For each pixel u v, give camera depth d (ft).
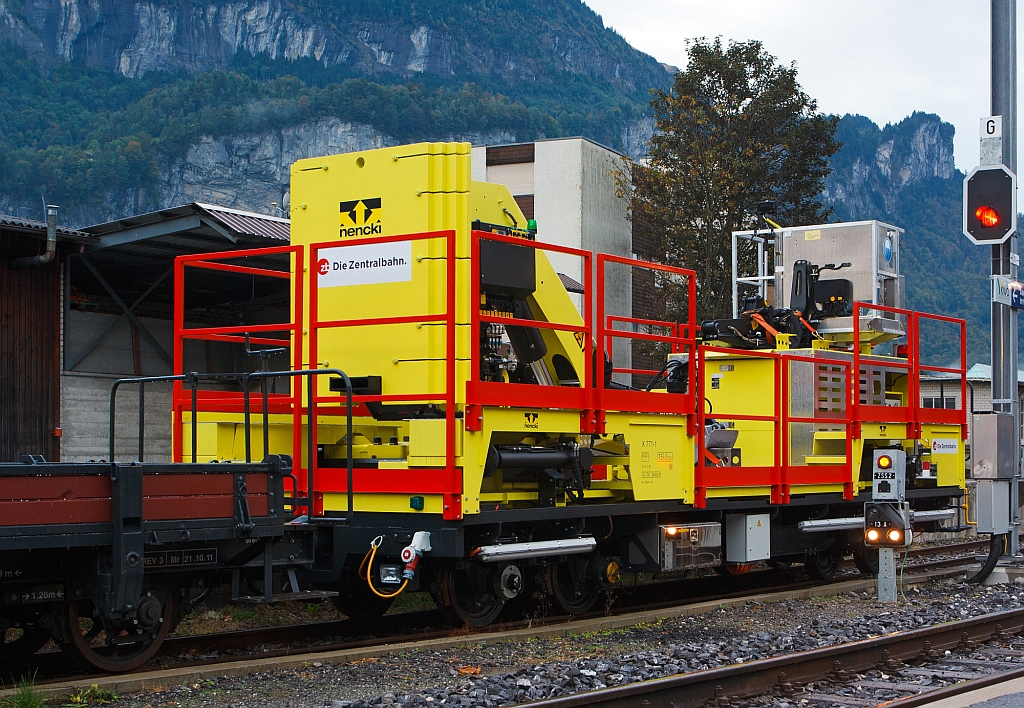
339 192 31.40
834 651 24.50
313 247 29.07
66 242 51.98
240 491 23.88
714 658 25.71
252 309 64.44
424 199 29.68
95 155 546.26
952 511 48.11
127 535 21.44
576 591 32.50
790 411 40.09
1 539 19.44
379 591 27.86
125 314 58.03
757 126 112.68
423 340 29.04
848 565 51.37
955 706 21.40
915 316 46.01
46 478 20.34
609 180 116.67
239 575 25.02
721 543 37.60
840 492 42.57
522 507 29.86
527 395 27.81
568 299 32.94
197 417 30.83
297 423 29.27
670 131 113.80
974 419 42.63
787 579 45.16
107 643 23.43
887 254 47.37
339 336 30.55
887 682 24.12
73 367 55.77
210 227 47.44
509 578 29.12
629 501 32.65
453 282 26.30
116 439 57.06
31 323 51.52
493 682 22.17
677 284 106.32
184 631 29.99
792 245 48.52
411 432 26.86
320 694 22.06
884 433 44.39
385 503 27.35
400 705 20.29
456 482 26.07
